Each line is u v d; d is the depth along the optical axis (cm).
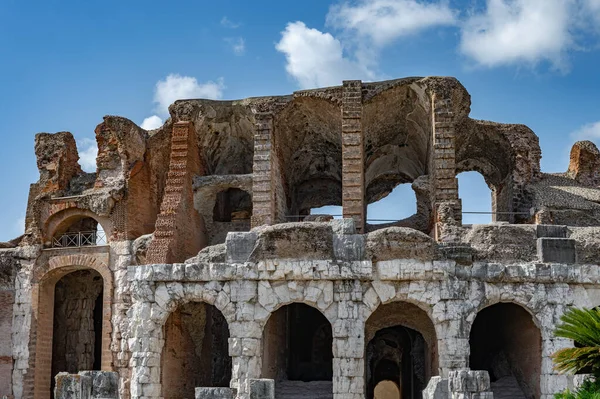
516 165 5397
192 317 4778
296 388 4484
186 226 4869
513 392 4366
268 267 4181
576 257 4225
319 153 5703
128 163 5162
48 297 5212
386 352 6175
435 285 4119
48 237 5259
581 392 3002
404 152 5753
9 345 5134
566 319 3262
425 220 5534
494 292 4125
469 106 5212
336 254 4178
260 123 5038
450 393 3086
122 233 5050
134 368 4231
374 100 5044
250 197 6144
